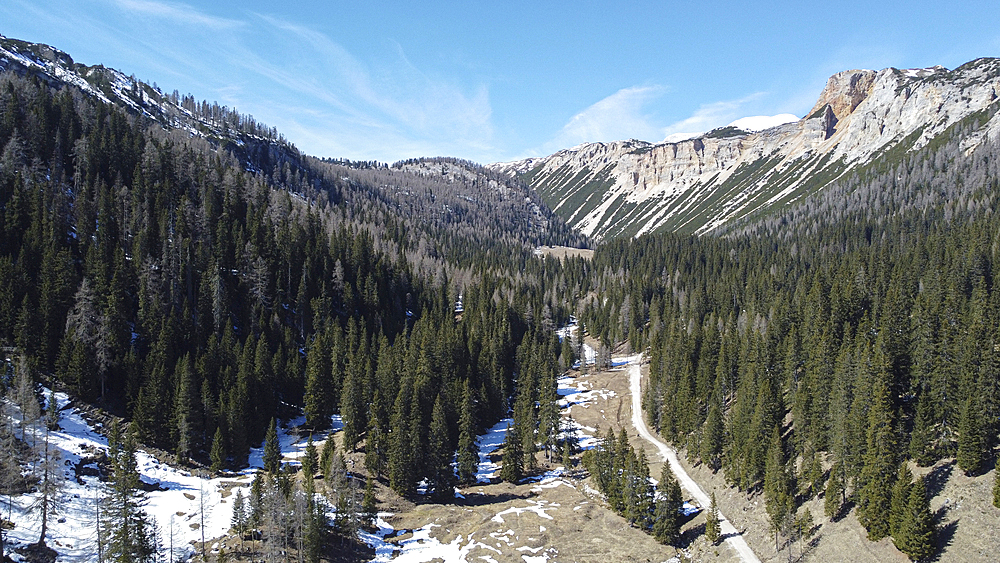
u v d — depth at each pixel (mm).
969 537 52781
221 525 70312
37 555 57906
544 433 107250
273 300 135000
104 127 164625
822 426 79812
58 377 89812
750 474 80062
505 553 71562
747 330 124250
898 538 55562
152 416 87875
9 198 119312
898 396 77250
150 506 72250
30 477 66438
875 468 62812
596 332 189125
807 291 147875
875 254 162000
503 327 152125
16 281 96625
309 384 106562
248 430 95750
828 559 60656
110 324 99062
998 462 54125
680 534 76250
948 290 108250
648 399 124500
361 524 76188
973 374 66000
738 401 94688
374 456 89812
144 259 119312
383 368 112188
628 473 80625
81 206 123688
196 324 114000
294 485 73562
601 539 75500
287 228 153750
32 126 146000
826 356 91938
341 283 150250
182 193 157125
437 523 79438
